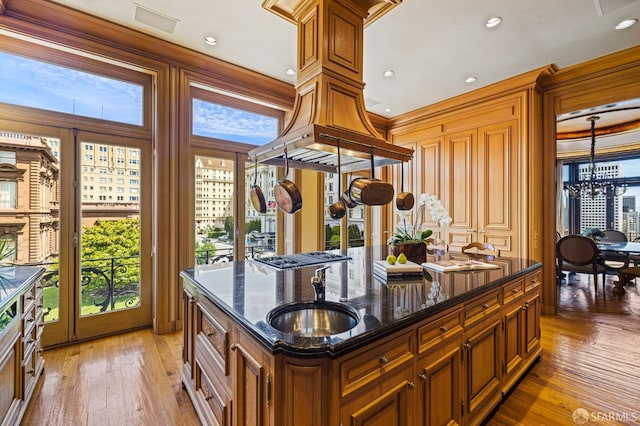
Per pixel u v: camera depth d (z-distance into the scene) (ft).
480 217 13.92
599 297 15.02
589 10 8.28
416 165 16.70
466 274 6.89
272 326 4.18
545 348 9.30
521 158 12.57
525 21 8.81
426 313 4.50
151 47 9.95
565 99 12.17
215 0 8.05
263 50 10.52
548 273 12.58
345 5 7.30
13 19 8.07
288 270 7.43
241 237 12.87
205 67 11.16
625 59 10.59
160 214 10.27
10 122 8.54
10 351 5.48
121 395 6.81
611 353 8.97
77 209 9.60
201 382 6.03
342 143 6.38
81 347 9.18
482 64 11.41
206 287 5.82
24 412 6.07
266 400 3.74
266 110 13.64
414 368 4.41
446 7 8.18
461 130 14.69
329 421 3.43
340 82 7.11
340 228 16.84
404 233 9.48
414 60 11.12
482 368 5.90
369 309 4.53
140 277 10.68
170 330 10.40
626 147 20.43
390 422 4.07
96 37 9.14
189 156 11.18
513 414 6.31
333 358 3.37
